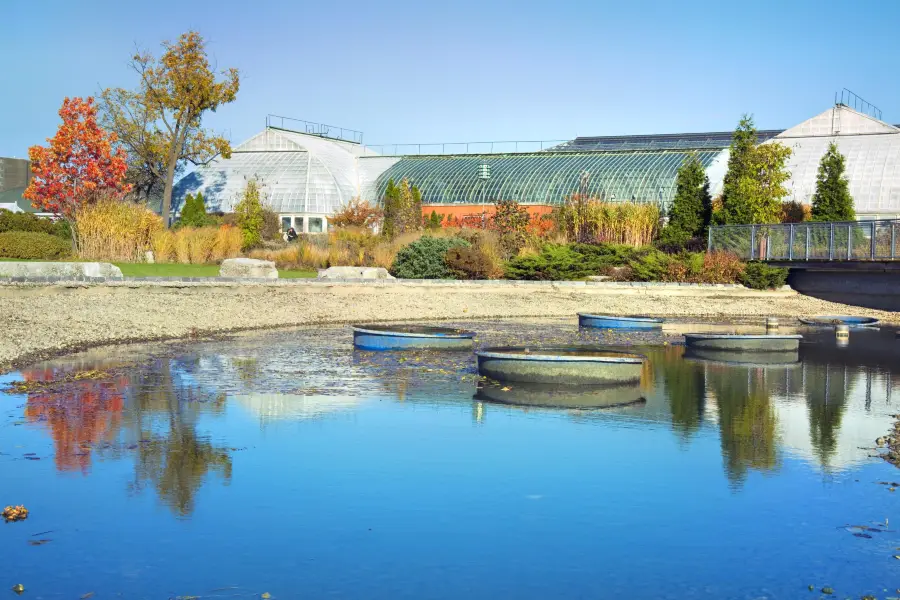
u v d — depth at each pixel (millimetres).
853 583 10172
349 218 67750
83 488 13109
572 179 72625
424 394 20188
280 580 10141
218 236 49688
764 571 10484
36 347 25172
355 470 14195
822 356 28375
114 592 9781
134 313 31281
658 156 73750
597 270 51281
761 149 57938
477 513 12312
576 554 10953
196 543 11164
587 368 21484
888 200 66500
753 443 16234
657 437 16562
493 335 32250
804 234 50688
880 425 17906
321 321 34750
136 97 68438
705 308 44969
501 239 54406
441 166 80312
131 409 18062
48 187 54938
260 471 14070
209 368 23141
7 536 11297
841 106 74938
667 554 10969
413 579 10219
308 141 86062
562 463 14727
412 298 40344
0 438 15625
